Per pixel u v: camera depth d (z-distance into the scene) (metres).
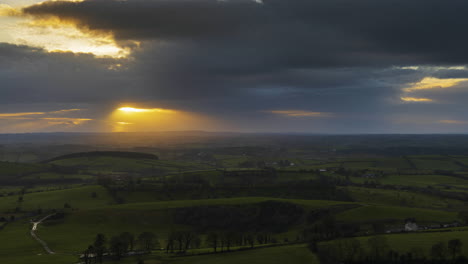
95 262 146.25
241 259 144.12
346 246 147.88
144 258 150.00
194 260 145.62
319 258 144.50
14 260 151.25
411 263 136.62
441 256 136.00
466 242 146.38
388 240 155.75
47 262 147.25
